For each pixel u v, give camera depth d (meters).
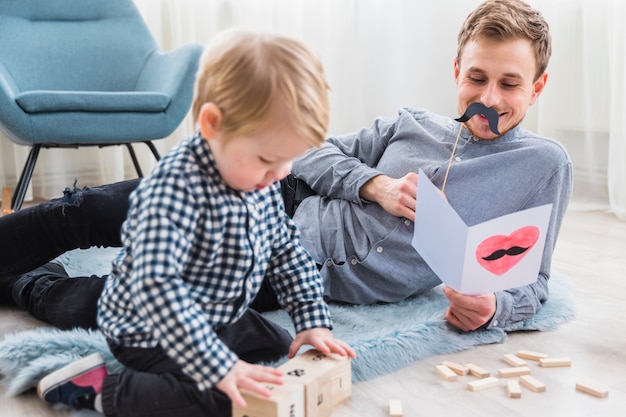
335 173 1.36
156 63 2.40
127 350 0.92
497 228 1.00
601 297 1.45
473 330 1.19
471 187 1.24
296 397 0.81
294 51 0.80
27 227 1.26
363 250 1.29
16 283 1.33
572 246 1.92
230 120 0.77
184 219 0.79
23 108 1.99
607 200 2.50
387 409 0.94
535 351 1.14
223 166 0.81
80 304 1.18
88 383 0.93
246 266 0.88
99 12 2.50
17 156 2.70
